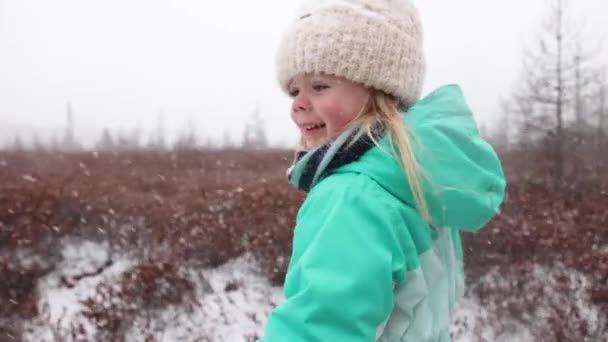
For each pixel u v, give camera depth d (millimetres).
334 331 760
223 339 4242
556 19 12734
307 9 1000
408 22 1015
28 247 5832
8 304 4586
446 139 872
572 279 4688
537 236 5660
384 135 902
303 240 853
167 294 4531
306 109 991
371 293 774
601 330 3793
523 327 3975
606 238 6047
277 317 789
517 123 13297
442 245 1006
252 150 20875
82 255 6023
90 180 9555
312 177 950
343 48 930
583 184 9719
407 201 876
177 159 15430
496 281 4625
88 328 4191
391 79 954
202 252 5641
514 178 10734
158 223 6410
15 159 15117
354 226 798
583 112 12555
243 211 6723
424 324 900
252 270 5496
